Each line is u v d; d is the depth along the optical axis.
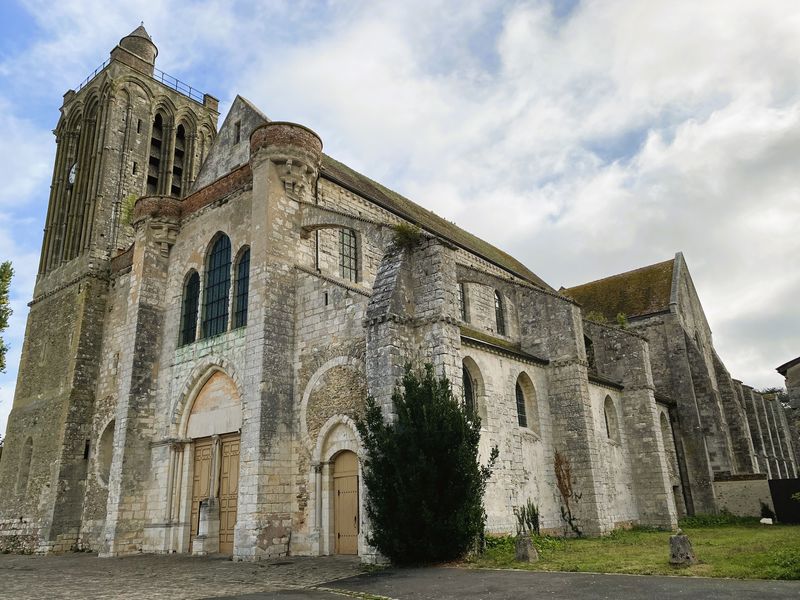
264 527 19.61
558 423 26.23
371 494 16.73
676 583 11.62
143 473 25.83
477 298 30.19
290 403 21.62
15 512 32.34
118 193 37.84
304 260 23.75
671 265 45.22
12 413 35.66
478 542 17.22
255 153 24.31
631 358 32.25
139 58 42.62
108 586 15.18
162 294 28.50
